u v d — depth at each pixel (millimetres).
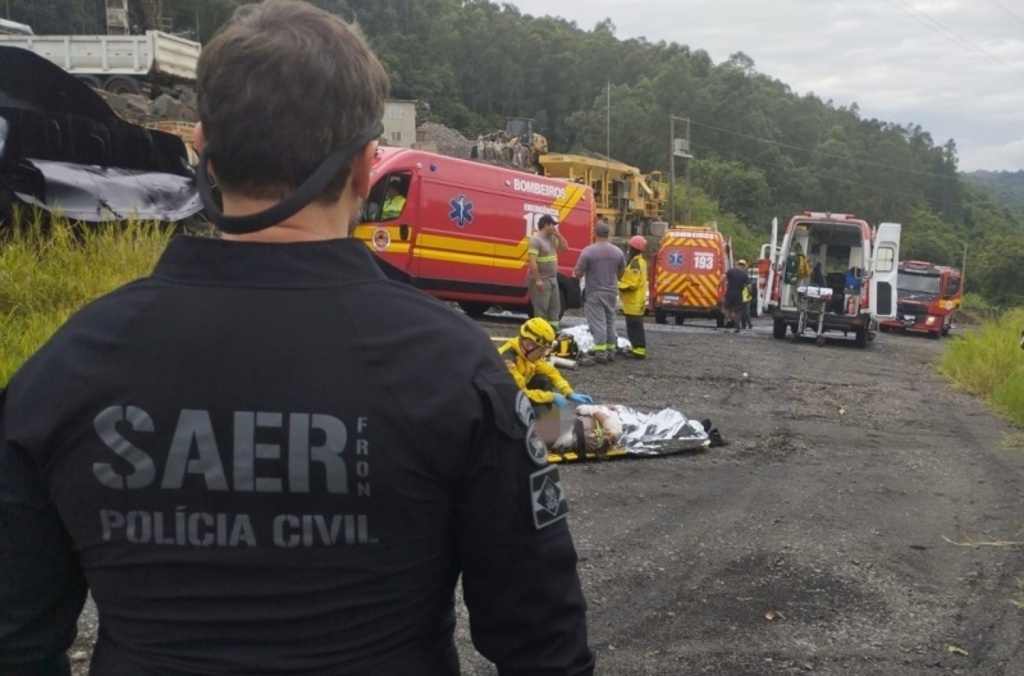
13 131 8273
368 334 1233
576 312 26000
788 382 12117
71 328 1277
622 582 4586
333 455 1187
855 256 20453
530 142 40094
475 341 1292
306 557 1202
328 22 1362
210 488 1197
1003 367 12695
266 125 1264
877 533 5566
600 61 99312
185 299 1250
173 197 9336
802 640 4004
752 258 74938
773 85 117250
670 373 12008
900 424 9586
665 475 6777
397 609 1239
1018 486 6906
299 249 1271
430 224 14617
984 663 3855
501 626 1319
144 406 1206
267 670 1201
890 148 107062
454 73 86375
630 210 42719
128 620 1236
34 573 1271
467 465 1244
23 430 1232
